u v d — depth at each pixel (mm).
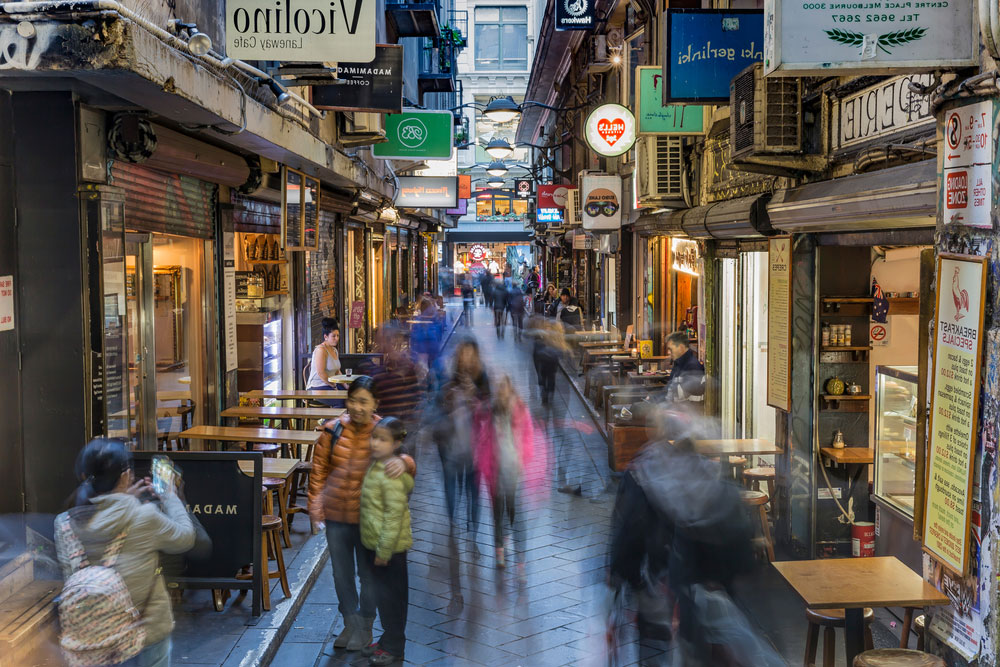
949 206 4590
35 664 4918
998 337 4156
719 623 4652
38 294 6008
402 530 5684
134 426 7879
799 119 7055
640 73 10664
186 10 6926
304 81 8336
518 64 55031
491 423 7629
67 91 5855
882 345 7777
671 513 4766
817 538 7852
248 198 10969
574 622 6391
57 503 6023
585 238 24375
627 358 15297
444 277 51125
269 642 5793
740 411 10523
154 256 9414
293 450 10930
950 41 4309
